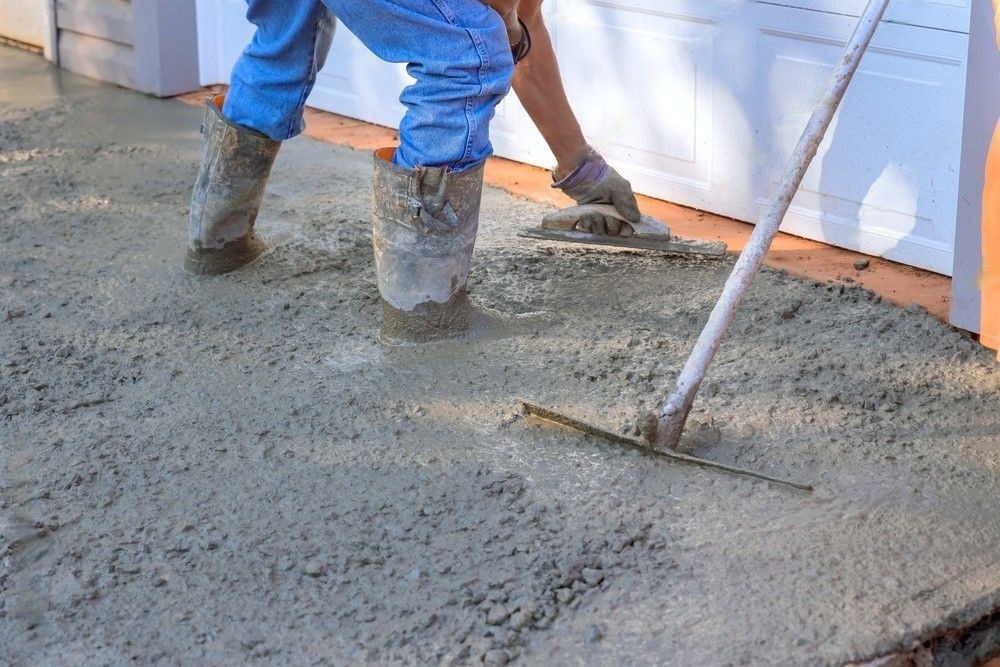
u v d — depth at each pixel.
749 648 2.24
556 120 4.01
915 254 4.03
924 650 2.30
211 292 3.83
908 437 2.96
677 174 4.70
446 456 2.89
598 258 4.09
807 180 4.28
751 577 2.44
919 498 2.70
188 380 3.28
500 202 4.71
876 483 2.76
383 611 2.36
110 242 4.26
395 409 3.11
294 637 2.29
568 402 3.14
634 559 2.50
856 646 2.24
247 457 2.89
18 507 2.69
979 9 3.13
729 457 2.89
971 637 2.38
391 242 3.34
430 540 2.56
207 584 2.44
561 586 2.42
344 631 2.30
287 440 2.97
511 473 2.81
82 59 6.71
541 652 2.25
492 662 2.21
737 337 3.50
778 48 4.20
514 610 2.34
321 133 5.72
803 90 4.17
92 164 5.14
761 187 4.42
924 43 3.80
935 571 2.45
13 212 4.55
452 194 3.27
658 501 2.70
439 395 3.18
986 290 3.37
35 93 6.33
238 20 6.26
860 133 4.07
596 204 4.16
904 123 3.94
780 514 2.65
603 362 3.34
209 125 3.77
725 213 4.59
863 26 2.78
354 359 3.38
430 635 2.29
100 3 6.52
